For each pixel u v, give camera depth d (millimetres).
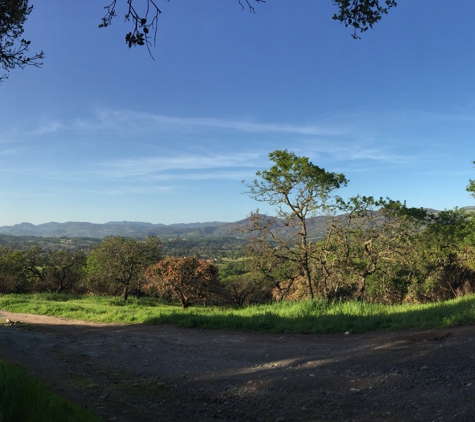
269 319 11914
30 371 6227
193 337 10344
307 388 5754
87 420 3990
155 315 14273
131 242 29328
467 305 10586
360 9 5516
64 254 37094
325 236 19250
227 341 9688
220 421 4863
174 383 6395
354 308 12414
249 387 6008
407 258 19250
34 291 35406
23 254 37062
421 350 7043
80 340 10133
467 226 24047
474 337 7363
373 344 8117
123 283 29000
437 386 5211
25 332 11094
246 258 19000
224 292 27031
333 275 19906
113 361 7879
